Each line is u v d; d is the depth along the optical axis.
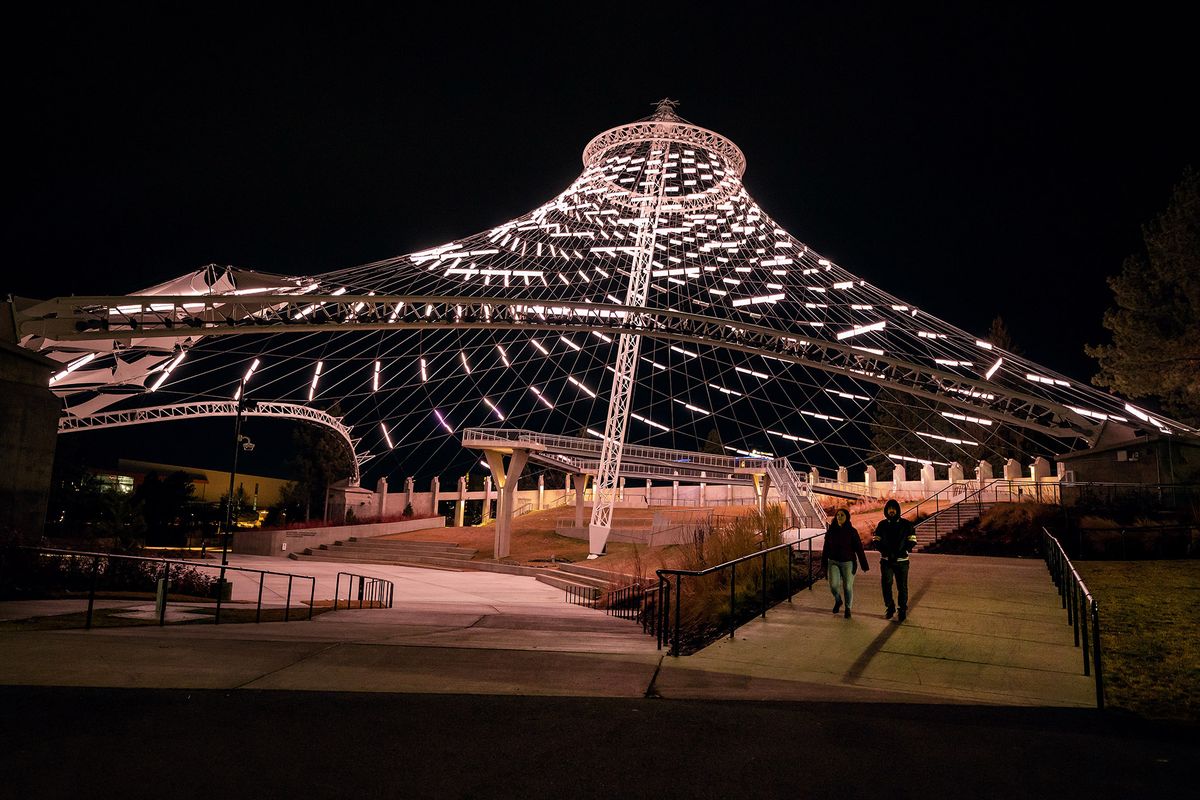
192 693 6.62
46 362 20.45
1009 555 20.98
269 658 8.21
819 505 44.97
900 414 73.81
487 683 7.26
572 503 70.44
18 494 19.16
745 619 11.88
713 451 83.81
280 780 4.64
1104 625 10.86
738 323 51.19
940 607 12.51
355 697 6.62
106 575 18.39
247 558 46.78
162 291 38.19
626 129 71.88
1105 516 21.78
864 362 51.97
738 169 75.19
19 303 25.86
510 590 32.72
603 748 5.41
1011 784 4.88
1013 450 64.62
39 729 5.48
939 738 5.86
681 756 5.28
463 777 4.78
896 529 11.73
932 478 48.06
